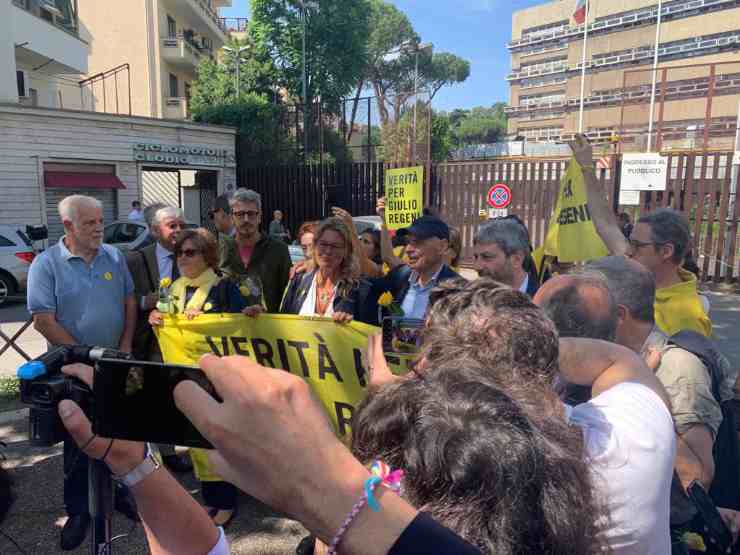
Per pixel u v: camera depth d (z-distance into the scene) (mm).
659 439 1115
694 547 1697
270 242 4211
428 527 573
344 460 598
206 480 3002
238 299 3330
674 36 47312
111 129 15906
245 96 21766
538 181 12898
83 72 19547
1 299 9492
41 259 3156
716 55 44969
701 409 1722
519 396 874
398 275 3412
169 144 17359
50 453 3949
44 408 1263
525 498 686
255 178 19016
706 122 12734
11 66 14672
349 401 2934
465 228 14062
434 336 1169
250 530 3121
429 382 816
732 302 10133
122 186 15984
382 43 53531
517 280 2744
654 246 2484
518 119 73125
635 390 1212
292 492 581
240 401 603
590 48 52594
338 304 3217
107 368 788
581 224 3605
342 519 571
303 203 17922
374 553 561
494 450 696
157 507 988
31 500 3336
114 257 3381
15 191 14164
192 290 3350
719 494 1924
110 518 1493
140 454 979
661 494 1091
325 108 19469
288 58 26281
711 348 1853
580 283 1523
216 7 37000
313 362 2982
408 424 761
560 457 757
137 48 26875
